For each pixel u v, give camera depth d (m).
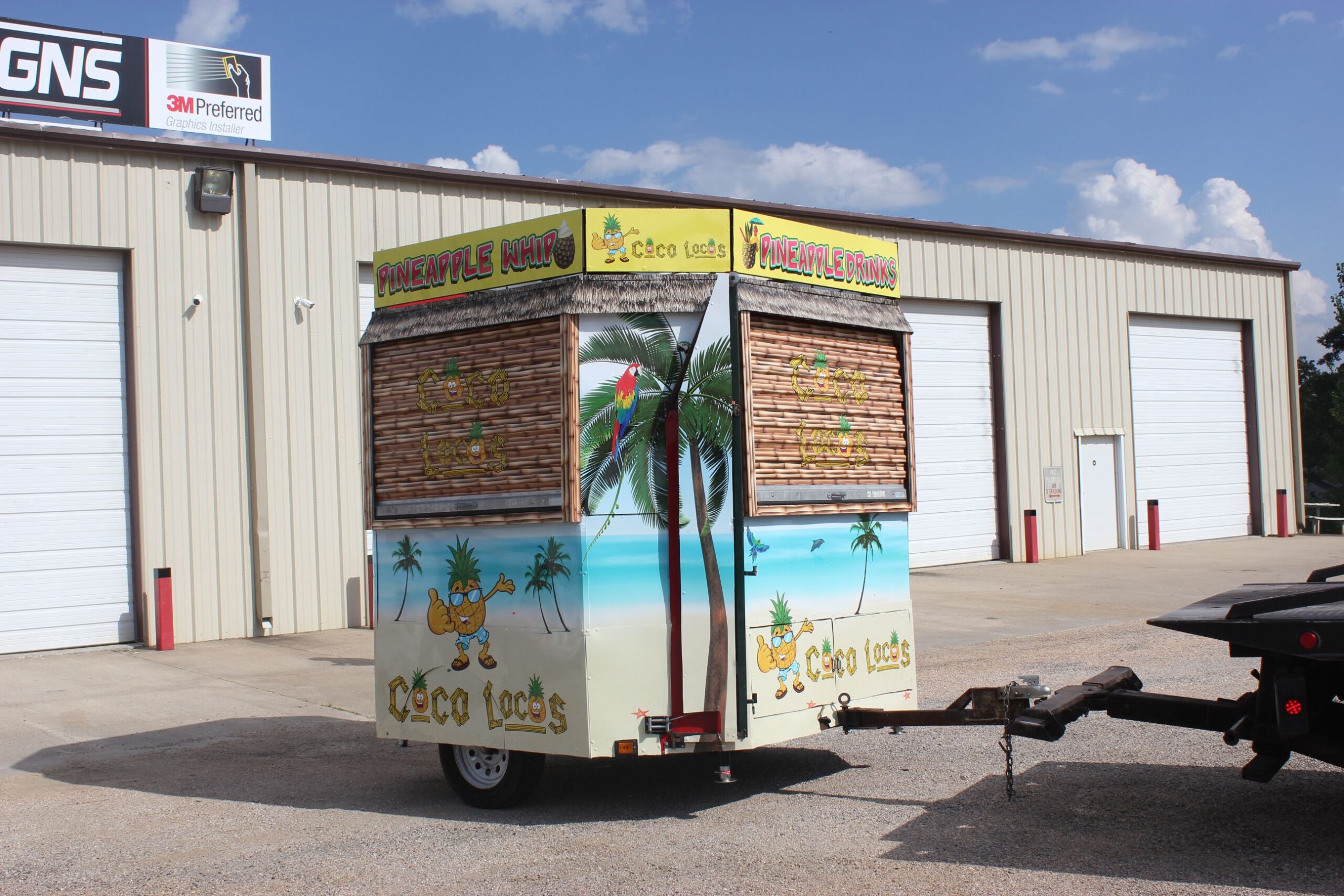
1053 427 22.36
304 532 14.53
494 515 6.20
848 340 6.83
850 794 6.50
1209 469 25.45
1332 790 6.22
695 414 6.05
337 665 12.11
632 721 5.91
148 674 11.66
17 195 12.89
